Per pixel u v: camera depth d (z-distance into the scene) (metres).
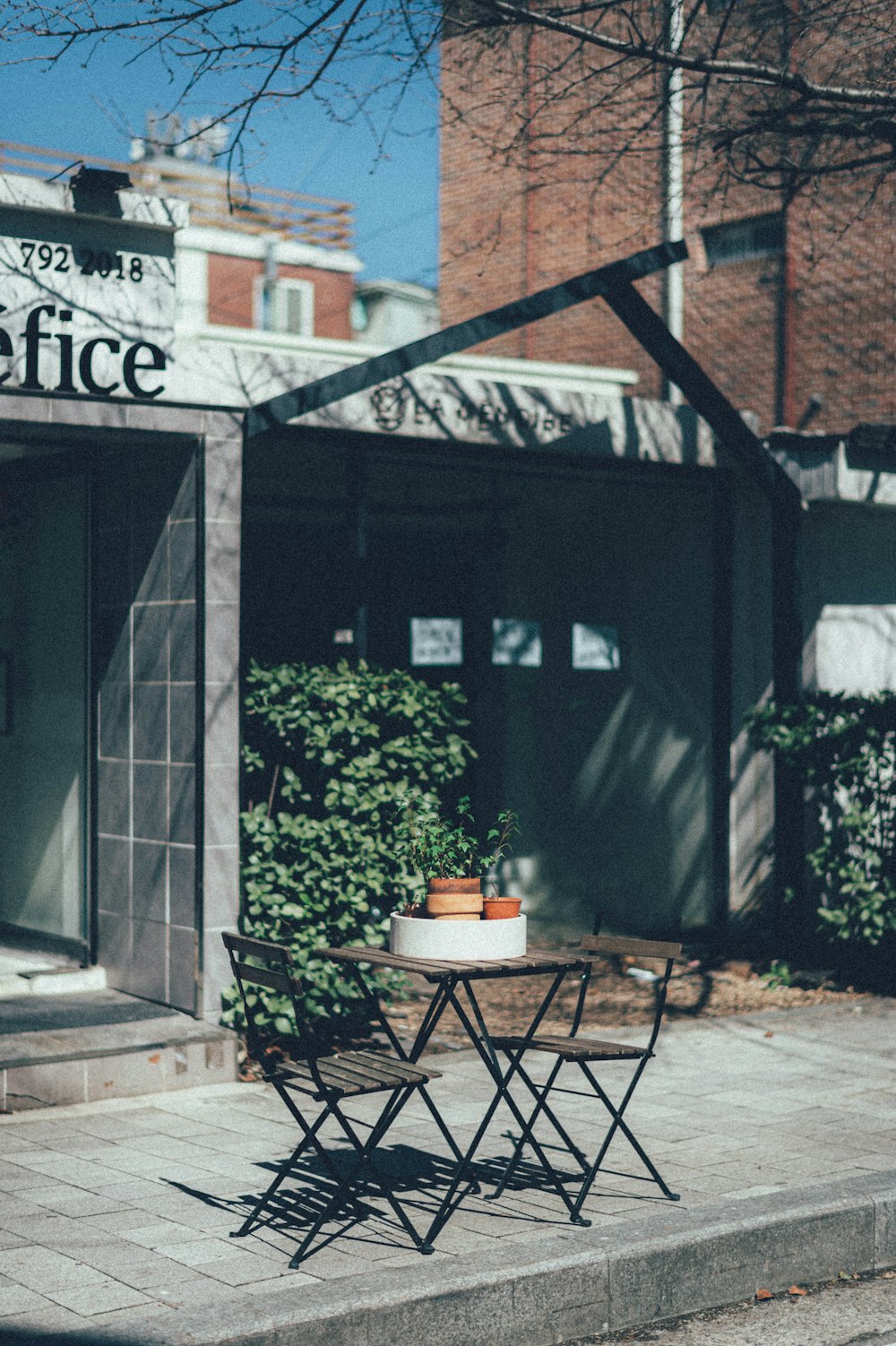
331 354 15.66
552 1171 5.85
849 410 17.64
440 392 9.96
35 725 9.89
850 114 10.02
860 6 11.24
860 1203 5.93
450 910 6.16
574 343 20.50
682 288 18.95
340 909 8.65
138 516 8.98
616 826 12.38
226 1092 7.80
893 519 12.58
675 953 6.17
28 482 9.89
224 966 8.42
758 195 18.09
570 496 12.07
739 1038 9.22
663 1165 6.52
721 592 12.29
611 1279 5.27
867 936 10.63
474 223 20.91
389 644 11.09
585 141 17.06
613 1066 8.42
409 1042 8.95
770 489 11.22
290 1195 6.06
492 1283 5.02
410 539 11.23
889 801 10.87
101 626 9.29
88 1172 6.37
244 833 8.55
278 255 34.66
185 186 28.70
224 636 8.49
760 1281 5.64
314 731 8.56
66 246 8.12
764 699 12.27
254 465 10.20
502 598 11.71
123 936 9.01
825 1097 7.76
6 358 7.95
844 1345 5.09
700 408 10.73
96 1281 5.08
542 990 10.67
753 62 9.42
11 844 10.12
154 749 8.77
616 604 12.33
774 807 11.64
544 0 12.76
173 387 8.41
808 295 18.03
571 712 12.05
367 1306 4.79
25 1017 8.27
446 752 8.97
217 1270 5.19
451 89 12.13
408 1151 6.73
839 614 12.27
